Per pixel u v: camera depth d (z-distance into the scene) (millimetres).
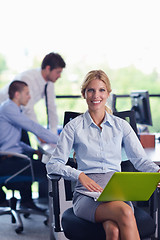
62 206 2760
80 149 2346
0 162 3418
